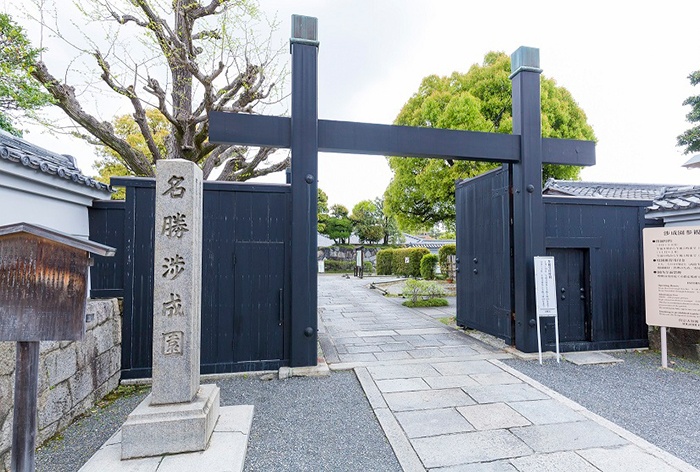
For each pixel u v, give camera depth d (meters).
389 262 21.69
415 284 9.68
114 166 10.30
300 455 2.41
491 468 2.20
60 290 1.77
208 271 4.00
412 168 13.01
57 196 3.39
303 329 4.07
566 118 11.87
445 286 13.21
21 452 1.70
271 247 4.16
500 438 2.56
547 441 2.51
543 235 4.67
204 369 3.92
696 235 3.94
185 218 2.62
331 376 3.96
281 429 2.77
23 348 1.74
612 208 5.03
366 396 3.36
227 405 3.19
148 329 3.89
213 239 4.04
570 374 3.94
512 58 4.92
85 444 2.56
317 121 4.21
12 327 1.72
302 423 2.86
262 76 6.61
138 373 3.82
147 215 3.95
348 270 27.23
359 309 9.01
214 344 3.97
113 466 2.19
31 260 1.75
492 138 4.64
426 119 12.48
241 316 4.05
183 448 2.34
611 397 3.32
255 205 4.15
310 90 4.18
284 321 4.13
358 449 2.49
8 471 2.20
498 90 11.94
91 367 3.18
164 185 2.62
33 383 1.75
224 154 8.37
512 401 3.20
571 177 12.48
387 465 2.30
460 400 3.23
